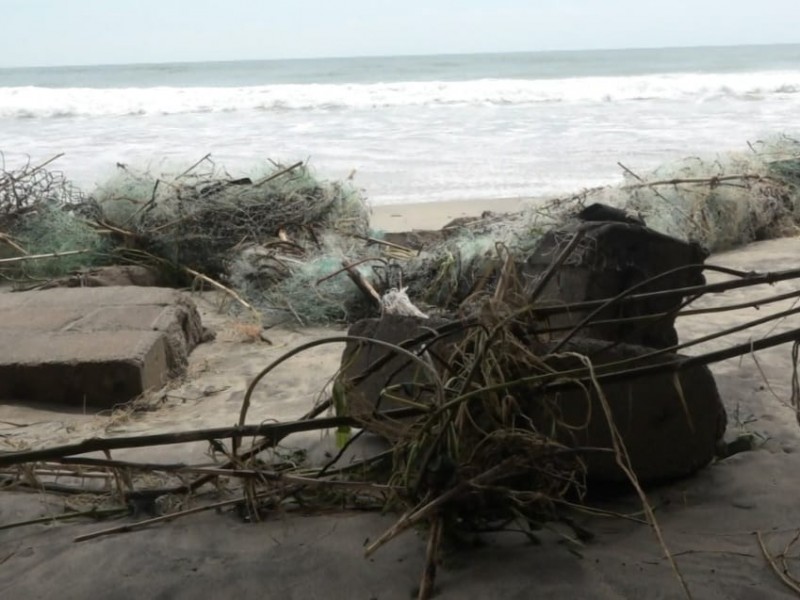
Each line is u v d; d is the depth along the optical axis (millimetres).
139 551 2986
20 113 21625
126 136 17609
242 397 4820
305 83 34188
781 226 9406
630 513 3236
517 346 2969
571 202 8367
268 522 3188
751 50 63156
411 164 14109
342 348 5750
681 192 8773
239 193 8180
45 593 2750
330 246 7488
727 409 4316
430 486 2775
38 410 4680
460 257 6480
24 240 8078
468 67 42594
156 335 5129
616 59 49625
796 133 16531
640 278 4328
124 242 8164
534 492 2842
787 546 2912
